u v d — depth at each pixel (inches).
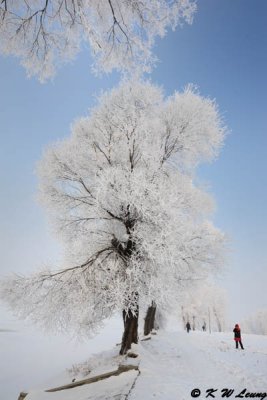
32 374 673.6
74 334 404.5
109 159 468.4
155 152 425.4
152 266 386.3
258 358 484.1
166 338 732.7
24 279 379.6
